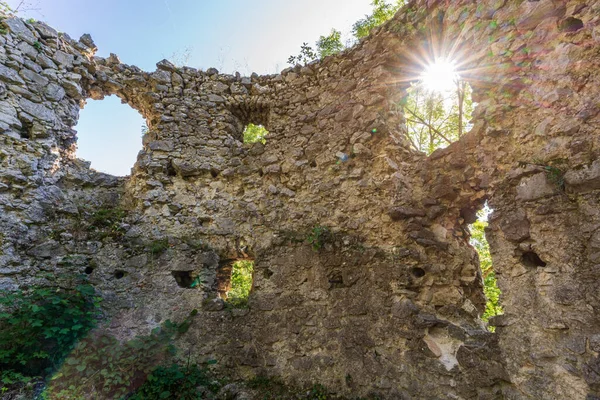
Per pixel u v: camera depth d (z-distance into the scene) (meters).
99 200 5.35
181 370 4.21
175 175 5.66
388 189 4.60
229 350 4.48
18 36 5.10
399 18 5.16
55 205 4.88
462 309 3.85
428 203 4.26
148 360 4.14
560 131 3.12
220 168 5.72
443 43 4.76
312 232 4.88
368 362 3.99
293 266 4.81
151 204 5.30
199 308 4.70
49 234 4.67
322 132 5.48
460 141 4.12
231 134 6.16
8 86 4.83
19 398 3.28
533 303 3.06
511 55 3.72
